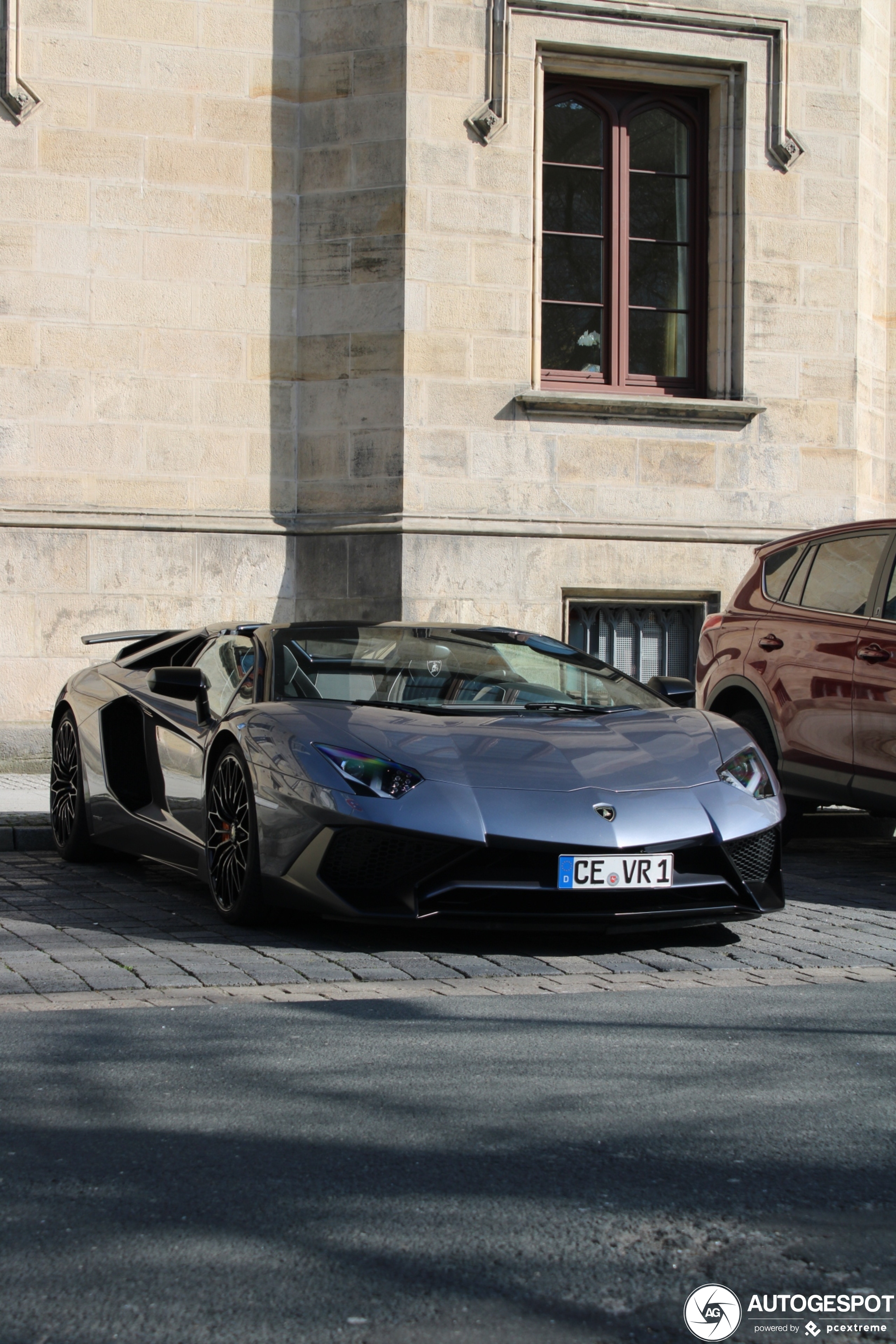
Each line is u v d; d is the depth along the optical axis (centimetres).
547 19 1165
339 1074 367
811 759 746
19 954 505
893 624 706
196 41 1130
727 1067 376
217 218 1135
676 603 1198
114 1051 386
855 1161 306
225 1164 301
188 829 619
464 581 1129
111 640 773
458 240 1145
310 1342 227
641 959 517
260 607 1137
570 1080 363
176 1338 228
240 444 1141
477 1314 236
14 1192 285
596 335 1230
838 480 1248
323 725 548
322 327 1149
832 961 520
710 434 1209
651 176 1243
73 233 1105
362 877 518
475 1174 297
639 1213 277
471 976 484
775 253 1230
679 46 1199
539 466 1163
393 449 1130
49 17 1099
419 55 1133
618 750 554
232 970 484
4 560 1080
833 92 1244
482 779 521
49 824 815
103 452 1112
